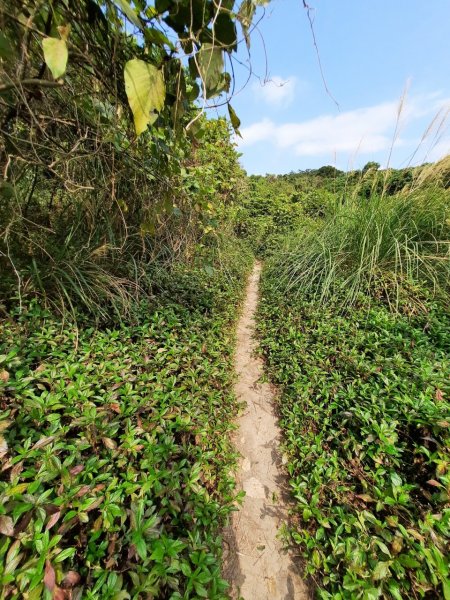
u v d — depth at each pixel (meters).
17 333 1.74
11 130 1.51
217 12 0.87
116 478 1.08
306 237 4.18
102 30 1.08
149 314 2.45
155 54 1.18
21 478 0.98
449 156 2.98
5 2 0.80
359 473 1.40
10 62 0.92
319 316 2.77
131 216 2.89
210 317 2.91
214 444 1.64
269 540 1.37
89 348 1.85
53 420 1.22
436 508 1.18
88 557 0.90
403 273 2.94
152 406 1.55
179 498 1.16
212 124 4.46
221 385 2.10
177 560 0.93
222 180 5.12
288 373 2.27
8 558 0.76
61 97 1.64
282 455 1.75
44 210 2.40
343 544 1.13
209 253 4.63
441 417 1.36
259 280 5.16
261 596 1.19
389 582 0.99
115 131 1.76
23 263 2.16
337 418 1.73
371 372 1.87
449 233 3.06
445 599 0.90
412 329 2.30
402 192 3.30
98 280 2.38
